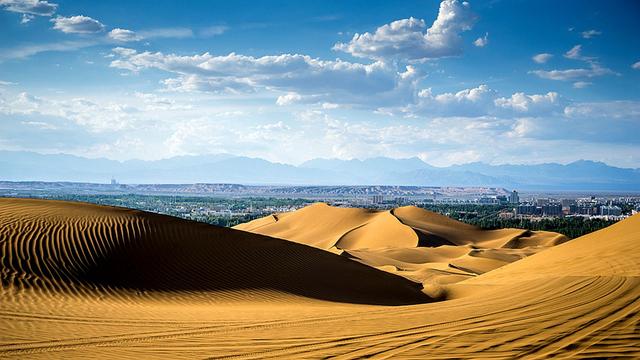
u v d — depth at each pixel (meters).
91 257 24.02
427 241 91.56
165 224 30.58
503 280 28.11
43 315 15.84
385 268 57.06
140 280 23.42
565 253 30.09
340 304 23.06
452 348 10.88
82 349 12.14
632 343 10.61
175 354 11.59
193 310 18.08
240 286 24.97
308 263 31.03
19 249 23.03
